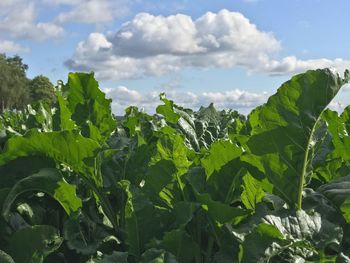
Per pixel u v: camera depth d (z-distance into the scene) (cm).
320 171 223
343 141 235
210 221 163
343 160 237
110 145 251
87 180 191
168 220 173
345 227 166
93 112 268
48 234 160
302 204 171
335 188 172
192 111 360
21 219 179
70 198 180
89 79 265
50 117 300
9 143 182
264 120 163
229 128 346
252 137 164
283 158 164
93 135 230
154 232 170
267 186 171
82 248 168
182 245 158
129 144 248
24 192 188
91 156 185
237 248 152
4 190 179
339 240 153
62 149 184
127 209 167
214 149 173
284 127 161
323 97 156
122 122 374
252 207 171
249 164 171
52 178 177
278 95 160
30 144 183
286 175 165
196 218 171
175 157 187
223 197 175
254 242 137
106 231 185
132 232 168
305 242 142
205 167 176
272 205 169
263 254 135
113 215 193
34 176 177
